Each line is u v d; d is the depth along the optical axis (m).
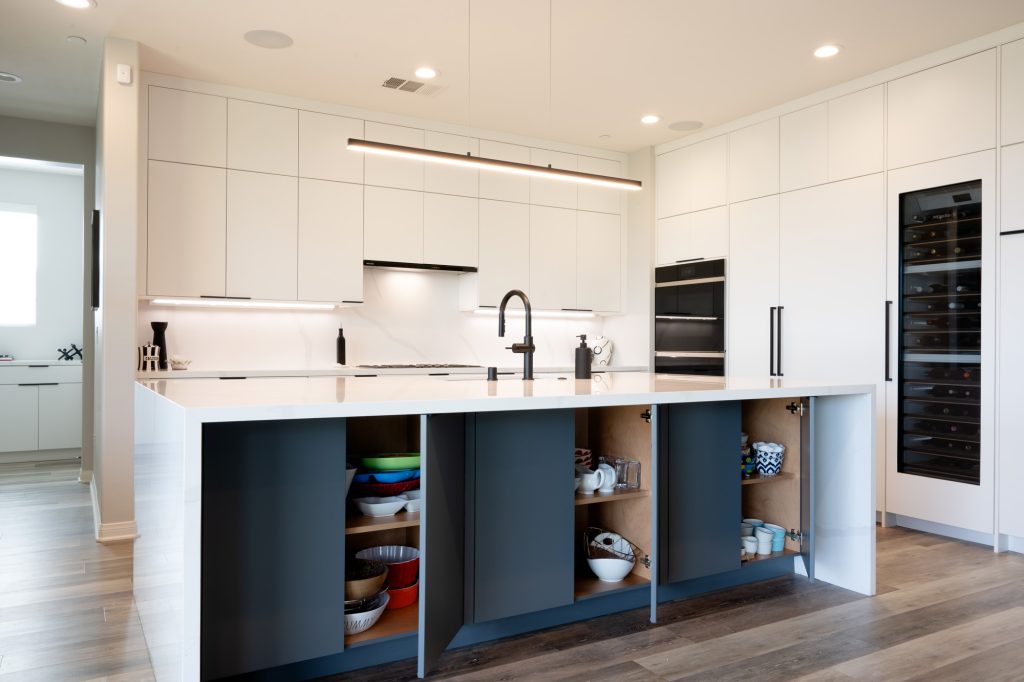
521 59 4.12
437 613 2.08
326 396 2.07
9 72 4.37
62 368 6.46
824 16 3.55
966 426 3.81
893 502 4.14
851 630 2.50
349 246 4.92
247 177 4.58
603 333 6.47
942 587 2.99
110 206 3.82
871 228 4.30
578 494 2.62
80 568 3.28
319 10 3.52
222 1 3.43
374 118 5.03
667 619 2.60
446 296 5.71
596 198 6.04
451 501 2.17
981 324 3.73
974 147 3.78
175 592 1.72
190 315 4.77
